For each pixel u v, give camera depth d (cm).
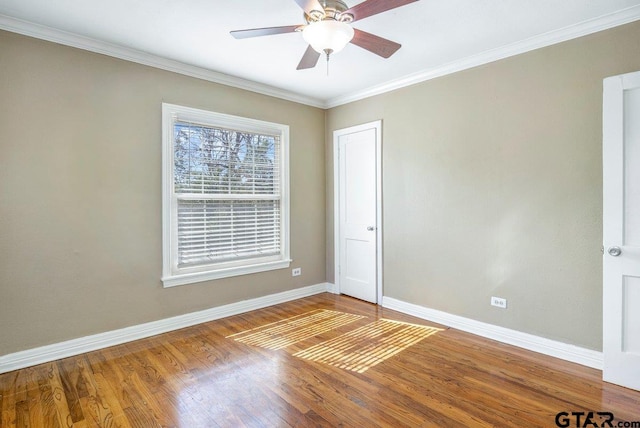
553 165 258
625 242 215
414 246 350
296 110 409
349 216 416
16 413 192
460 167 311
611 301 220
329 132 437
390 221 371
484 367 244
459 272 314
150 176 300
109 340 280
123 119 285
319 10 178
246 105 363
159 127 304
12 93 238
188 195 325
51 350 255
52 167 254
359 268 408
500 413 191
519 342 277
